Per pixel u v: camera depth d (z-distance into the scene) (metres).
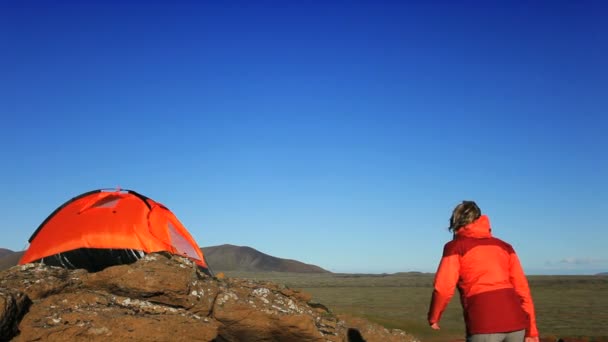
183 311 10.51
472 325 6.80
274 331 11.17
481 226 7.13
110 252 14.48
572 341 15.87
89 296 10.19
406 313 22.84
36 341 8.99
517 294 6.93
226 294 11.21
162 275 10.70
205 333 10.08
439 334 17.55
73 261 14.45
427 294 34.66
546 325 20.03
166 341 9.69
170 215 16.08
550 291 36.69
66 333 9.12
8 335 8.80
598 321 21.02
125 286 10.56
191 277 11.22
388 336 12.59
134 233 14.66
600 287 40.19
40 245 14.80
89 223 14.76
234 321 10.98
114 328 9.40
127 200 15.45
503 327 6.63
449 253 6.99
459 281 7.05
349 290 39.28
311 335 11.25
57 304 9.82
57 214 15.45
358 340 12.12
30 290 9.99
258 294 12.03
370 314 21.48
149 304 10.41
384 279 65.88
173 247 15.12
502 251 6.96
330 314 13.07
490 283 6.80
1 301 8.59
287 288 13.34
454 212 7.26
